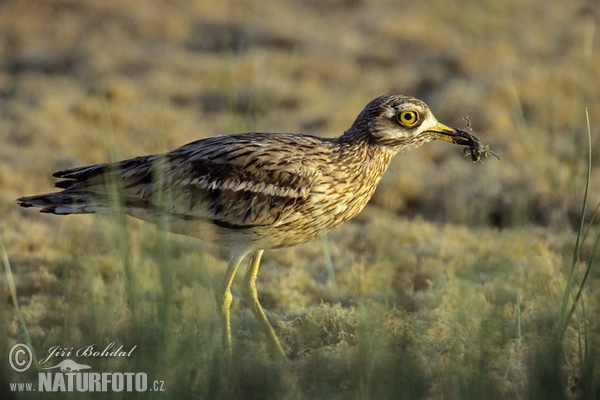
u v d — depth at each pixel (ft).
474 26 95.96
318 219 39.04
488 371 33.04
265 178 38.01
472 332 36.19
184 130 72.33
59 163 65.16
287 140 39.24
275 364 33.73
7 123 72.84
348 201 39.50
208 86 83.25
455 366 33.01
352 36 95.14
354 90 82.74
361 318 36.11
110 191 38.50
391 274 40.86
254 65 85.35
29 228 53.16
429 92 82.94
